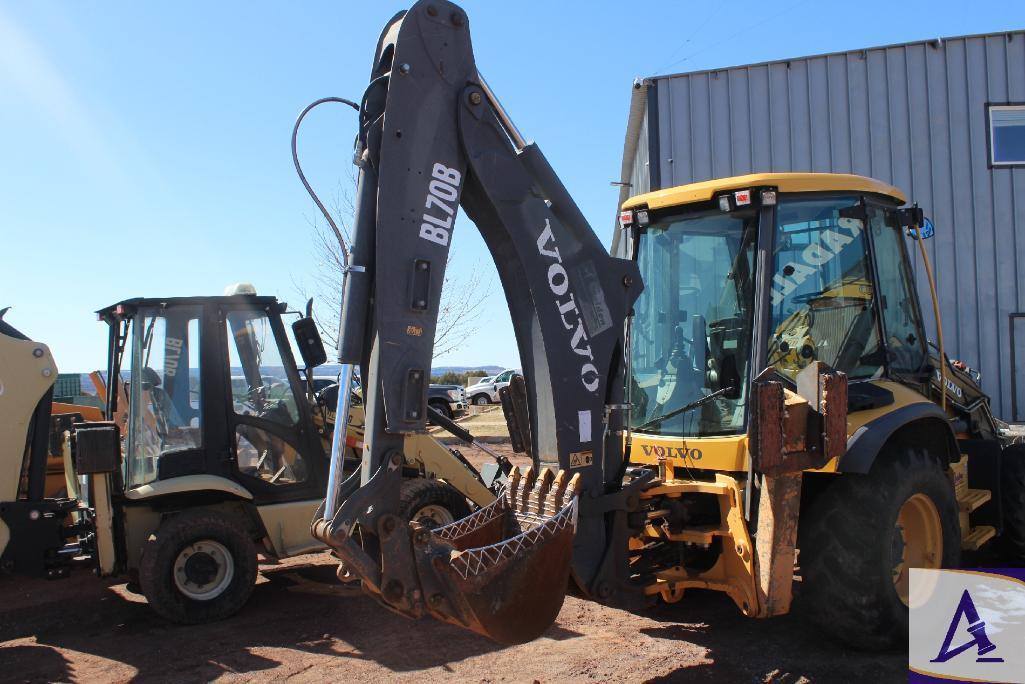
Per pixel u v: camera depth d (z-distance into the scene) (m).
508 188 3.46
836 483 4.22
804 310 4.46
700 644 4.52
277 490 5.96
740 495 4.02
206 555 5.52
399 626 5.20
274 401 6.11
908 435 4.44
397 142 3.19
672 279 4.78
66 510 5.42
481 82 3.42
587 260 3.69
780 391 3.66
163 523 5.53
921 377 5.04
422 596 3.09
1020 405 11.59
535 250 3.53
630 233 5.03
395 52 3.23
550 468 3.57
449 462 6.79
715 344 4.54
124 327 6.27
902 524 4.46
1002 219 11.76
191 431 5.81
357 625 5.29
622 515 3.86
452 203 3.32
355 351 3.14
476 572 3.07
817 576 4.20
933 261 11.80
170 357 5.88
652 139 11.94
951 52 11.86
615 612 5.16
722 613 5.07
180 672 4.51
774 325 4.36
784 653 4.33
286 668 4.50
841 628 4.18
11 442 5.28
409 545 3.09
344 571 3.06
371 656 4.64
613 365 3.83
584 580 3.69
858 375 4.59
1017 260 11.73
